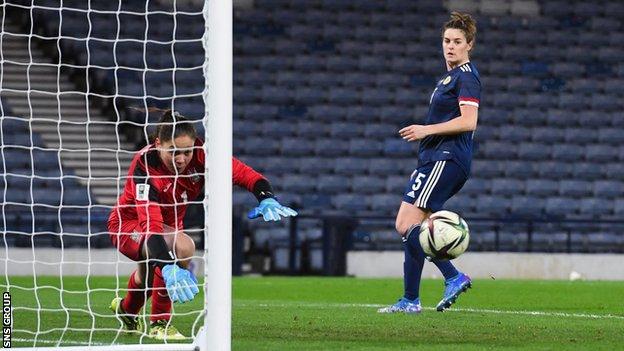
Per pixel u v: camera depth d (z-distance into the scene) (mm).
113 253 64688
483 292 45875
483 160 84688
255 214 21438
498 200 81062
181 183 23094
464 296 42688
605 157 86250
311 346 21656
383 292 47281
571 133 87562
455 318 28516
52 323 27031
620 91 91500
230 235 19141
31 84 83500
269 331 24750
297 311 31672
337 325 26219
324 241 65750
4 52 85688
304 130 85875
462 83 28766
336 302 38938
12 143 77938
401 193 81562
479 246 74438
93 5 90438
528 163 84500
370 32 93812
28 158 77062
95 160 78375
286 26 93438
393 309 30141
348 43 92875
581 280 61812
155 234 21797
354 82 90250
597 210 81375
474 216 79938
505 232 76625
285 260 70625
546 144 86062
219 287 19031
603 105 90250
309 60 91188
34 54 86625
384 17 94875
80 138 79875
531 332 24797
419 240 27297
